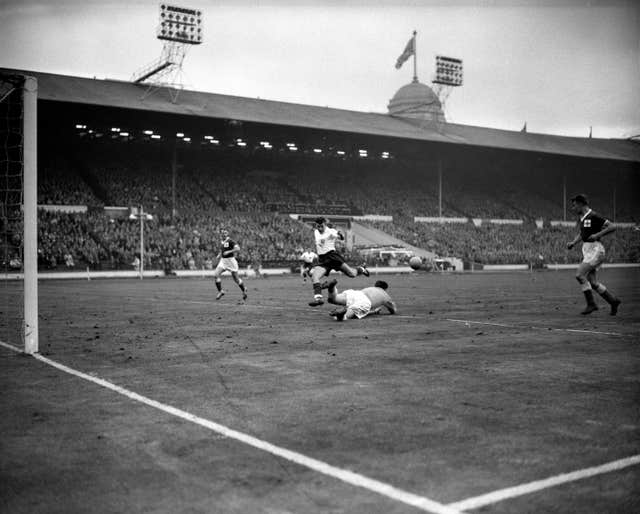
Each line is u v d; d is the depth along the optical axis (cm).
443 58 6938
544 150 6788
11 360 709
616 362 676
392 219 6397
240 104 5769
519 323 1073
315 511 289
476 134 6981
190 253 4553
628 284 2730
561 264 6200
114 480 330
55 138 5628
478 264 5681
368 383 570
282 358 711
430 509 289
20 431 419
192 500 304
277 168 6800
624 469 338
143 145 6078
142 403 496
